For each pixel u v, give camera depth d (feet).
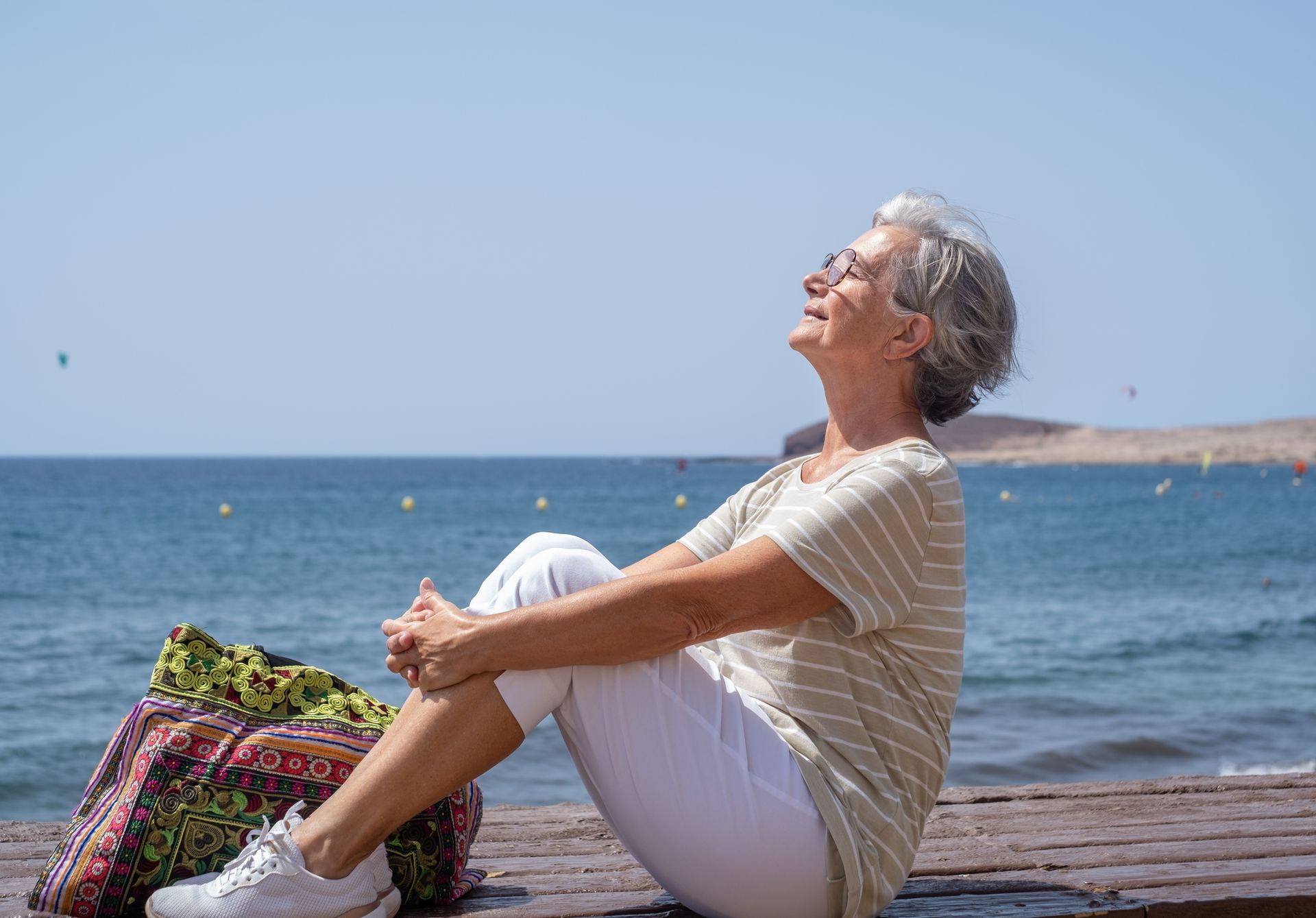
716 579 5.94
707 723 6.12
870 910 6.30
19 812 23.67
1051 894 7.85
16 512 158.51
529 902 7.52
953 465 6.57
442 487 287.69
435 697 6.07
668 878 6.46
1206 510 192.03
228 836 6.64
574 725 6.26
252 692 7.04
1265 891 7.88
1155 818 10.49
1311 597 67.82
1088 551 106.93
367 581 77.00
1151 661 42.96
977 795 11.40
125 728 6.92
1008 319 6.95
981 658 43.86
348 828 6.03
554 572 6.31
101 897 6.46
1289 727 30.89
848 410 7.11
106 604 62.59
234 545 107.96
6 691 36.52
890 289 6.78
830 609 6.27
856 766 6.25
